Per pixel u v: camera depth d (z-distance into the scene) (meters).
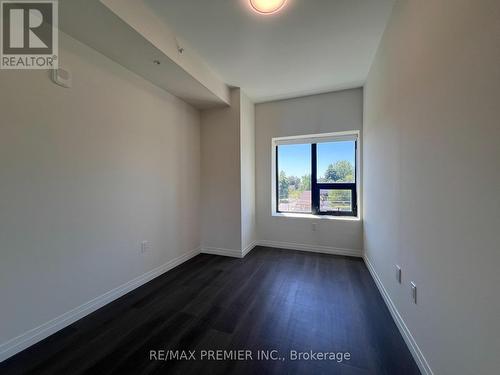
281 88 3.13
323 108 3.30
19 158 1.40
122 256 2.12
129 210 2.20
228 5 1.65
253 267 2.81
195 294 2.15
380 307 1.92
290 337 1.56
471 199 0.85
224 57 2.35
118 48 1.81
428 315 1.18
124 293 2.14
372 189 2.49
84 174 1.78
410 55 1.41
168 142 2.72
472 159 0.84
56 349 1.44
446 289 1.01
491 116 0.74
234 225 3.21
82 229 1.77
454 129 0.95
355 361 1.35
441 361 1.05
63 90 1.63
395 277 1.70
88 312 1.81
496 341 0.72
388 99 1.86
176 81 2.41
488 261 0.76
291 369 1.29
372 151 2.47
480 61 0.79
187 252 3.08
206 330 1.63
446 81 1.01
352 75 2.75
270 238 3.69
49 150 1.55
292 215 3.63
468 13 0.86
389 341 1.51
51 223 1.57
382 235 2.08
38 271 1.50
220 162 3.26
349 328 1.65
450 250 0.98
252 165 3.62
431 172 1.15
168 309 1.90
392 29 1.73
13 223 1.38
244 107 3.27
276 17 1.78
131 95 2.20
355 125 3.14
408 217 1.44
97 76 1.87
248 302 2.01
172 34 1.97
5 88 1.34
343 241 3.28
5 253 1.34
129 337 1.56
